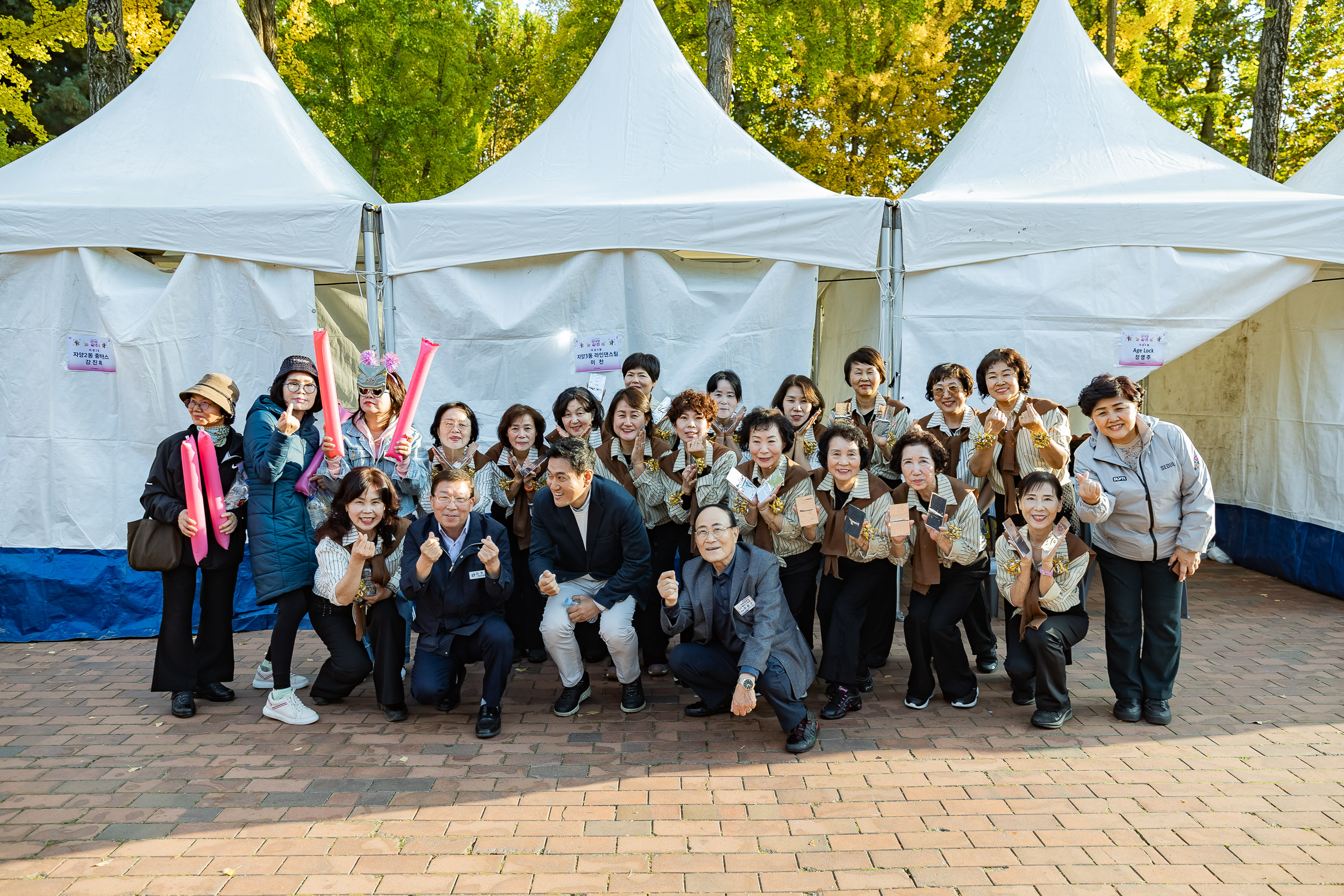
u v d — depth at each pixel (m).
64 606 5.12
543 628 3.84
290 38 11.15
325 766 3.39
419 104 14.62
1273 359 6.71
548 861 2.70
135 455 5.19
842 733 3.73
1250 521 6.96
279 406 3.98
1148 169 5.83
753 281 5.46
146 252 6.46
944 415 4.53
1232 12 15.57
